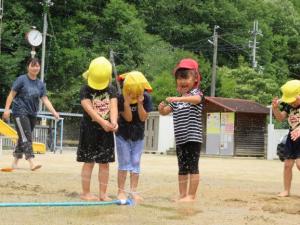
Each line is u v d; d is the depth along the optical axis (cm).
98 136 570
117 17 4431
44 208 479
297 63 6075
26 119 912
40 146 1814
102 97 580
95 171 923
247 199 615
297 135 666
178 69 616
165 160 1708
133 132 598
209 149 2739
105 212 470
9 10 4109
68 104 3884
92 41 4350
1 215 435
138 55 4391
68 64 4056
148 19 5116
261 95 4278
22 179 748
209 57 5328
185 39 5253
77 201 542
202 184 797
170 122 2809
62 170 969
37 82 922
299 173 1174
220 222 443
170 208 516
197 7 5316
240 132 2656
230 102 2700
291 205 570
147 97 609
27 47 3947
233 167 1436
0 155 1513
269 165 1655
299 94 678
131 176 609
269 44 5666
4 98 4012
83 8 4469
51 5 4072
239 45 5434
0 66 3728
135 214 465
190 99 595
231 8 5438
